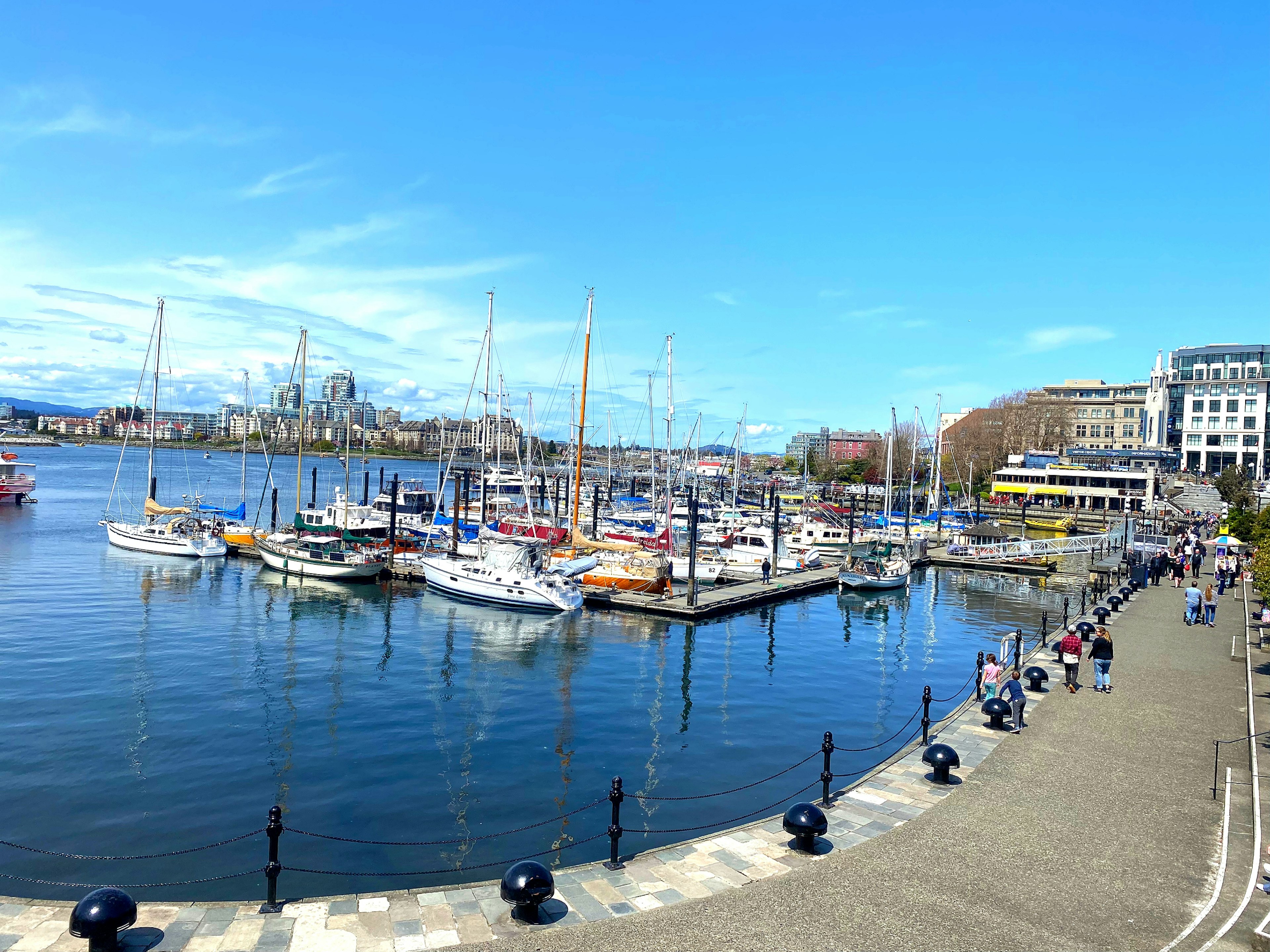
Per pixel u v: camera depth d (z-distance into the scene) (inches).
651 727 1063.6
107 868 647.1
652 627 1763.0
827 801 637.9
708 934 443.5
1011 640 1400.1
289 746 947.3
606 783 858.8
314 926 452.4
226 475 6653.5
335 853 685.3
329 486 5713.6
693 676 1348.4
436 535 2780.5
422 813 772.0
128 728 989.8
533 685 1258.6
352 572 2176.4
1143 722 846.5
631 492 4490.7
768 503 5034.5
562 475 5088.6
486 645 1529.3
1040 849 553.0
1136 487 4943.4
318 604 1900.8
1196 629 1398.9
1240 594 1908.2
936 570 2942.9
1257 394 5551.2
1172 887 501.7
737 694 1242.0
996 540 3599.9
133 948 424.8
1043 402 6284.5
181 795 797.9
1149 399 6058.1
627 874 518.3
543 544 2085.4
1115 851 550.3
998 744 778.2
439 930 449.7
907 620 1926.7
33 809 756.0
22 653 1342.3
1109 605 1622.8
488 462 4825.3
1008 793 655.8
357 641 1521.9
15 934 432.1
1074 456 5639.8
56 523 3378.4
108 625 1583.4
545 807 790.5
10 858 660.7
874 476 6742.1
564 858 679.7
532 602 1873.8
